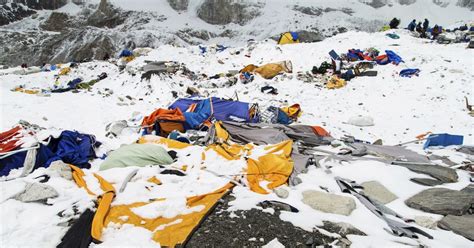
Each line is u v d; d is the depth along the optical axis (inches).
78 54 3245.6
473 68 680.4
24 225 170.2
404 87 655.8
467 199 214.8
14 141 275.1
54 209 184.9
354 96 647.1
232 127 376.2
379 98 624.1
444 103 567.5
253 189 231.8
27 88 796.0
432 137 365.4
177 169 252.2
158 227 179.3
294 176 252.4
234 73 801.6
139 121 450.0
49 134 310.3
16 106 458.9
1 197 187.2
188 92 657.0
